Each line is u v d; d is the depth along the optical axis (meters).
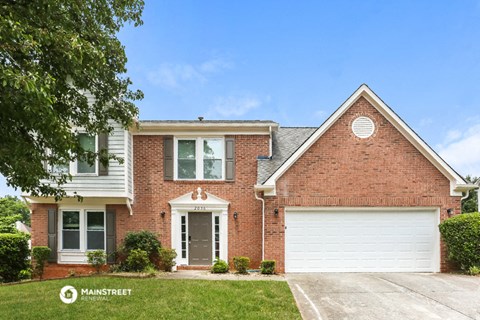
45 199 13.77
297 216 12.66
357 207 12.58
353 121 12.73
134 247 13.39
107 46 8.20
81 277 11.34
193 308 7.73
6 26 5.37
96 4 8.15
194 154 14.42
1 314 7.41
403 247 12.55
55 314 7.39
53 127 6.51
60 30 6.52
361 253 12.55
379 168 12.62
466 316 7.45
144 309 7.66
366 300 8.56
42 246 13.76
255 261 13.84
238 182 14.17
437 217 12.58
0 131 6.52
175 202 14.03
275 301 8.29
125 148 13.54
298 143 15.36
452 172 12.50
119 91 9.59
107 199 13.66
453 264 12.29
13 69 5.57
